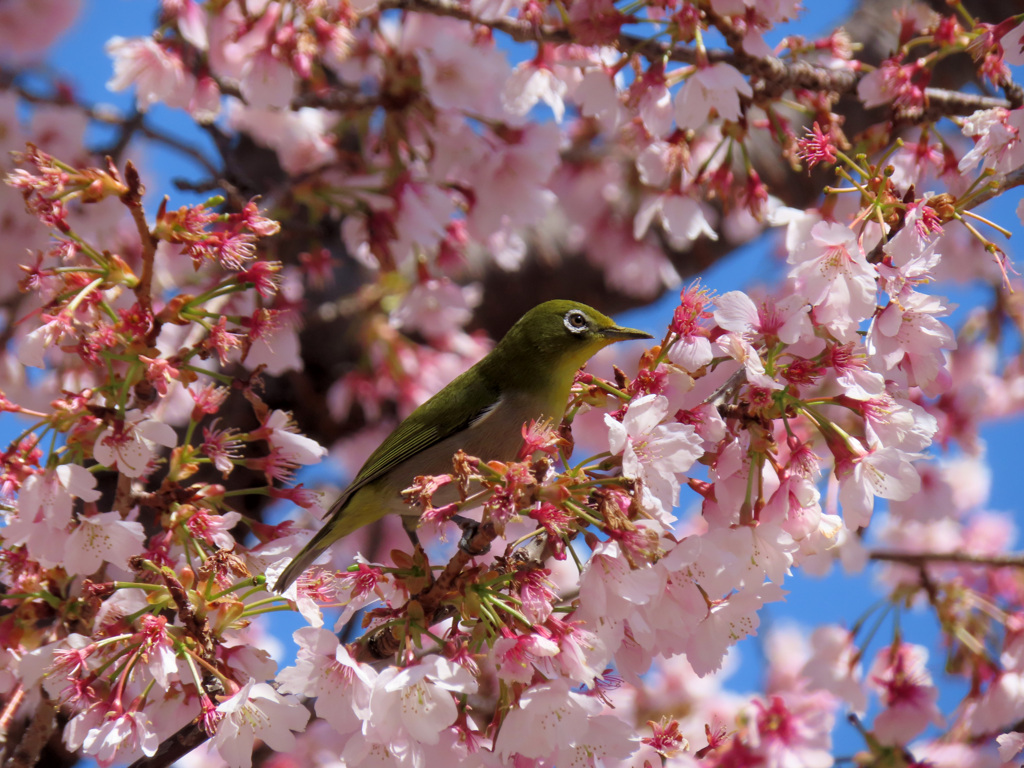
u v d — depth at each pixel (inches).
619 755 173.9
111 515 195.9
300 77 269.0
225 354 203.2
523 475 161.9
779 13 248.7
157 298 315.9
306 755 322.7
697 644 183.8
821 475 207.2
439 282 336.5
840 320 176.4
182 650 182.7
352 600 184.9
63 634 211.8
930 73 265.3
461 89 289.6
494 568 173.5
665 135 259.0
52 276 206.1
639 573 167.8
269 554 207.0
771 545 180.1
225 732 174.7
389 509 248.4
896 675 289.6
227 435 216.1
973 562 306.8
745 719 274.8
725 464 183.8
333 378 384.2
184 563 205.3
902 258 184.2
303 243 386.9
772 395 181.6
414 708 167.9
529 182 315.3
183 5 253.9
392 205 305.1
